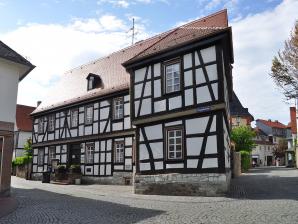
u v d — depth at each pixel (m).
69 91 29.30
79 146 25.78
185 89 15.46
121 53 27.47
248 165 33.06
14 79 15.44
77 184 23.62
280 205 10.62
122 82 23.39
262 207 10.36
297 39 19.77
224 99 14.26
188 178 14.76
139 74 17.64
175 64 16.19
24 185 22.69
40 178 29.55
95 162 23.98
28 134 43.41
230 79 19.48
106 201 13.25
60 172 24.95
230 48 16.44
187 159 14.94
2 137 14.67
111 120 23.14
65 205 12.09
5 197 14.31
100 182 23.31
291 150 50.03
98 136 23.91
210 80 14.67
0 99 14.80
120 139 22.44
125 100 22.39
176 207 11.18
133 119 17.39
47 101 31.53
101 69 27.78
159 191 15.68
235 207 10.62
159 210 10.57
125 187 20.14
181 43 15.59
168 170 15.52
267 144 73.06
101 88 24.95
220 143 14.05
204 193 14.20
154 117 16.44
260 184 17.61
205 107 14.60
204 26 17.66
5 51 15.08
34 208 11.38
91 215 9.82
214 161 14.12
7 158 14.68
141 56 17.28
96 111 24.52
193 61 15.41
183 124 15.34
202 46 15.17
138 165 16.80
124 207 11.41
